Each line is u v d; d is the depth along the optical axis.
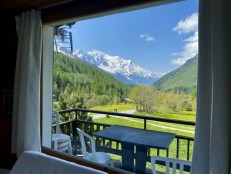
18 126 2.53
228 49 1.36
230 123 1.35
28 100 2.47
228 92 1.35
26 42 2.49
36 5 2.46
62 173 1.67
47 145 2.78
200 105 1.46
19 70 2.61
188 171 1.94
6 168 2.94
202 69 1.46
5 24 2.93
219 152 1.33
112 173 2.14
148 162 2.21
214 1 1.37
